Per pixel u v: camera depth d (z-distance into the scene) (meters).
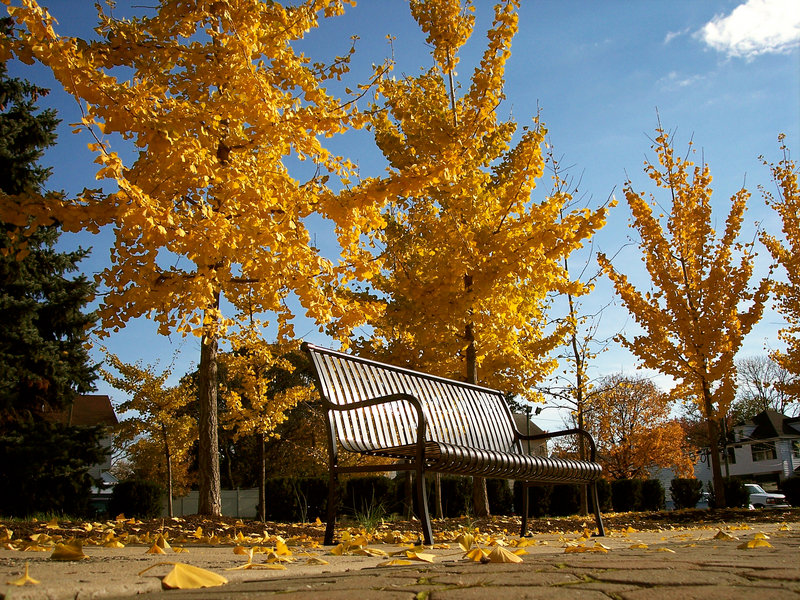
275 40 5.28
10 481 14.12
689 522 8.76
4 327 14.48
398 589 1.50
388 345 10.35
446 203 8.56
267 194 4.72
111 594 1.51
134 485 14.88
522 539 4.58
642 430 26.95
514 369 10.67
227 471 30.39
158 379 16.95
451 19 8.73
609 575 1.69
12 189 14.64
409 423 4.75
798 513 9.50
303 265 5.05
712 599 1.28
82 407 30.08
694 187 11.17
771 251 13.83
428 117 8.44
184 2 5.28
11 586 1.44
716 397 10.73
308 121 5.07
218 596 1.41
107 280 5.00
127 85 4.07
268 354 11.52
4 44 4.00
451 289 8.07
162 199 4.51
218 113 4.79
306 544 4.07
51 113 15.49
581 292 8.30
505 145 9.27
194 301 4.86
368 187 5.08
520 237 7.96
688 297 10.98
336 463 3.89
